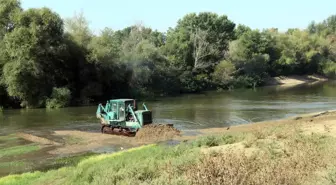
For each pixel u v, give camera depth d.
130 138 28.31
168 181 10.37
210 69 86.88
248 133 19.95
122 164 15.25
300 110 42.72
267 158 13.08
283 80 99.50
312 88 79.06
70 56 55.88
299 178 10.14
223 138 19.31
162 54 78.56
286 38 106.19
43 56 51.41
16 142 28.00
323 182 9.62
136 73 64.25
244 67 91.06
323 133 18.20
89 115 42.62
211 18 102.56
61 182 14.86
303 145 14.80
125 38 76.56
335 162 11.60
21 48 48.78
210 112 43.03
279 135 17.72
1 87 51.06
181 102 56.00
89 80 57.44
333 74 109.75
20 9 53.59
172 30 104.25
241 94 69.25
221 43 100.38
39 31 50.19
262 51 95.94
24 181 16.09
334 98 56.38
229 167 10.34
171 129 28.48
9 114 44.53
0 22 52.09
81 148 25.30
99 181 12.71
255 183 9.39
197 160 13.02
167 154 16.48
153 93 67.25
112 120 30.05
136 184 11.37
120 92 62.84
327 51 117.25
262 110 43.69
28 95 50.41
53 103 50.50
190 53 84.12
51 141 27.70
